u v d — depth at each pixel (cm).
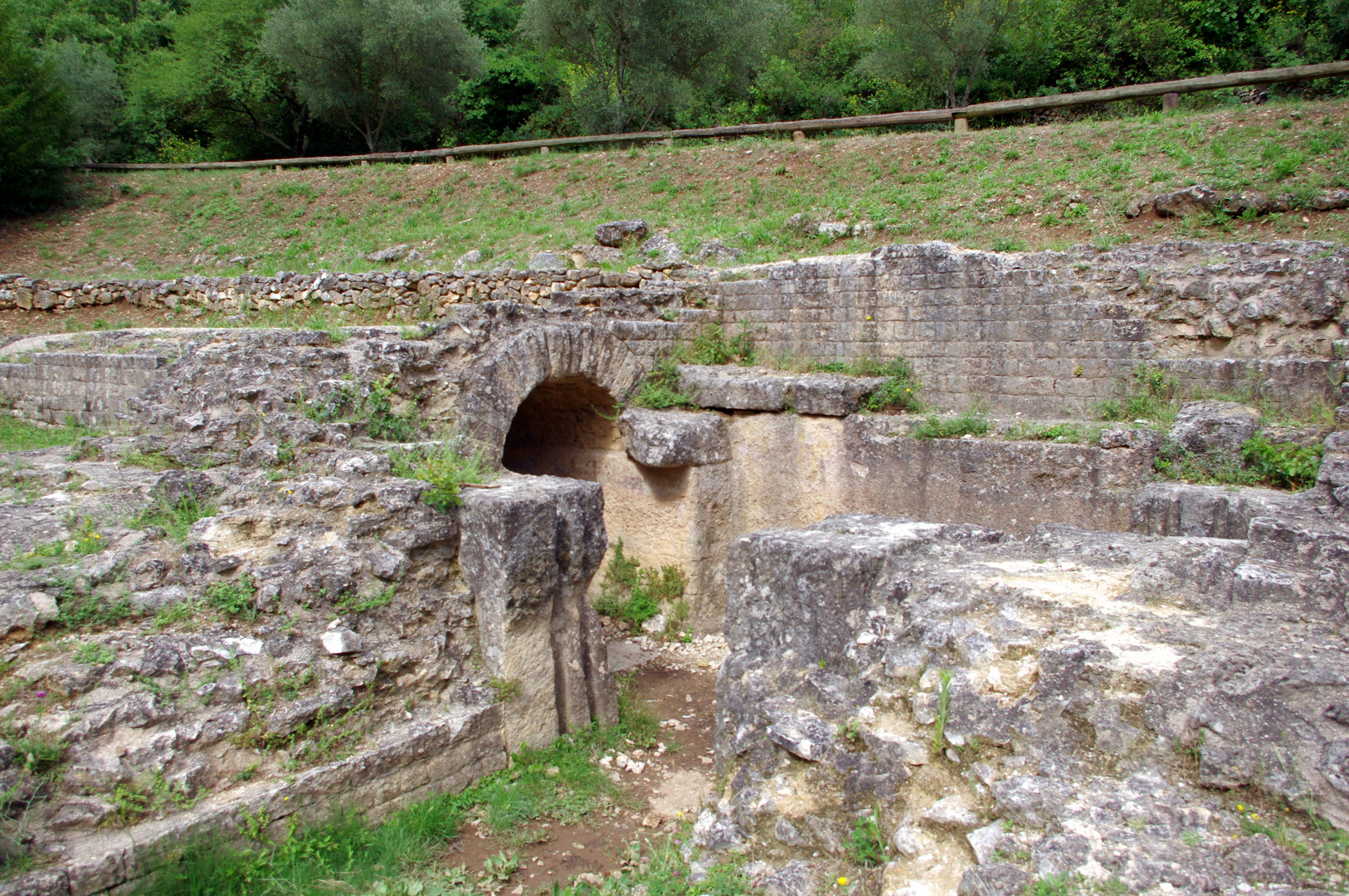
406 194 1633
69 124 1866
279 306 1152
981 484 694
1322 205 840
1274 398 635
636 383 832
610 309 847
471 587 511
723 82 2191
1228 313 677
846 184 1273
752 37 2055
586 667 561
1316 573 337
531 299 984
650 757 554
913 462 730
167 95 2325
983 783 278
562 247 1233
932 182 1167
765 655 405
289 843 379
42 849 321
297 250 1473
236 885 356
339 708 423
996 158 1188
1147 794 253
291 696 411
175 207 1717
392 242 1413
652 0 1881
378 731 440
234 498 488
